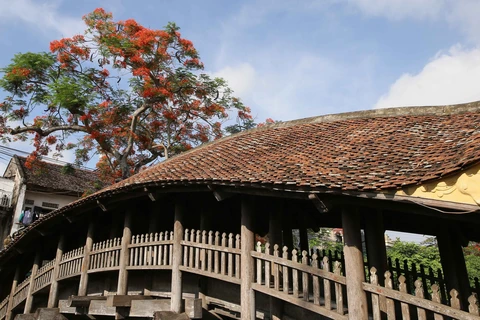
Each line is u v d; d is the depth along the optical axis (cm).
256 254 676
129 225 970
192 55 2108
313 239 2888
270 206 793
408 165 508
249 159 810
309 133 936
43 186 2458
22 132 1922
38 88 1880
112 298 822
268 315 731
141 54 1952
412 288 944
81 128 2003
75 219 1104
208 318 821
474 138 522
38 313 977
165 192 819
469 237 848
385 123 830
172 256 835
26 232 1219
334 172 554
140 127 2284
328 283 545
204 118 2350
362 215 757
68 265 1149
